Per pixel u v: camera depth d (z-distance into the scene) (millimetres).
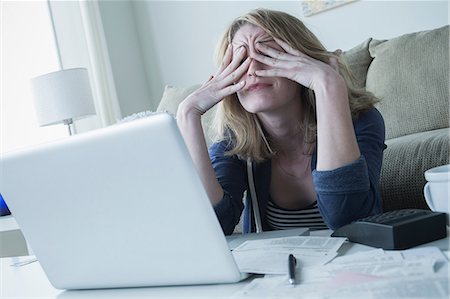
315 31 2738
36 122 2967
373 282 452
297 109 1028
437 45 1741
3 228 1561
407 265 485
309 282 490
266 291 488
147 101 3506
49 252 634
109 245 580
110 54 3262
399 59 1816
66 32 3066
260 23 959
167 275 566
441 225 596
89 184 549
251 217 1149
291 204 1103
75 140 533
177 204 517
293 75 874
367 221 619
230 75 960
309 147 1051
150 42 3441
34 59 2977
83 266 618
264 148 1091
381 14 2549
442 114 1658
